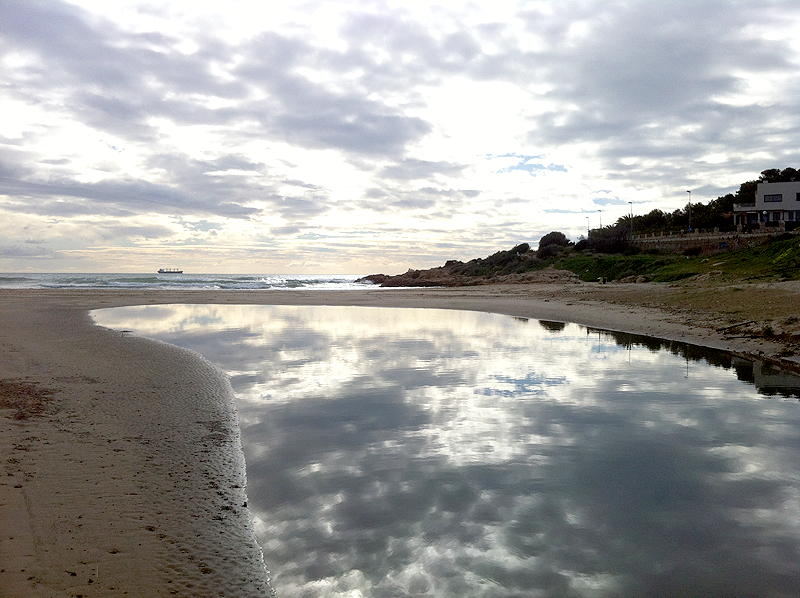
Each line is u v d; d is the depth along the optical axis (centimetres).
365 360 1378
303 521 499
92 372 1155
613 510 522
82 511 502
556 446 711
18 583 379
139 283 6906
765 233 6259
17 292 4181
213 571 413
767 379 1134
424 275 10388
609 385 1080
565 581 402
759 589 390
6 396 902
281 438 744
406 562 429
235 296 4306
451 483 588
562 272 6975
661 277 5238
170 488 567
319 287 7344
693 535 473
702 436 751
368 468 632
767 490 569
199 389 1030
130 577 398
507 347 1616
